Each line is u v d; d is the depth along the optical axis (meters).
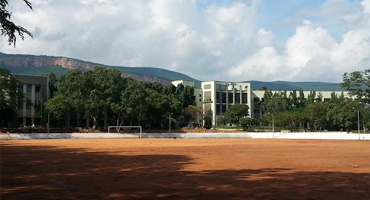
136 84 89.88
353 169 22.75
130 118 101.06
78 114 103.31
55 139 74.19
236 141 68.19
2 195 13.80
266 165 25.16
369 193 14.33
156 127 119.56
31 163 26.47
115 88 88.06
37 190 14.93
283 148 45.59
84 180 17.80
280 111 132.62
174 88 136.62
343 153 36.91
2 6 22.25
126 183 16.83
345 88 90.50
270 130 111.94
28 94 103.12
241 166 24.48
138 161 28.08
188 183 16.83
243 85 151.88
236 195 13.89
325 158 30.95
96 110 88.56
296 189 15.21
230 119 129.88
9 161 27.95
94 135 80.75
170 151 39.94
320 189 15.23
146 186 15.95
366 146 50.12
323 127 120.75
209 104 146.12
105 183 16.81
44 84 106.75
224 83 149.75
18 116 101.31
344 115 90.62
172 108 109.19
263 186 15.98
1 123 94.69
